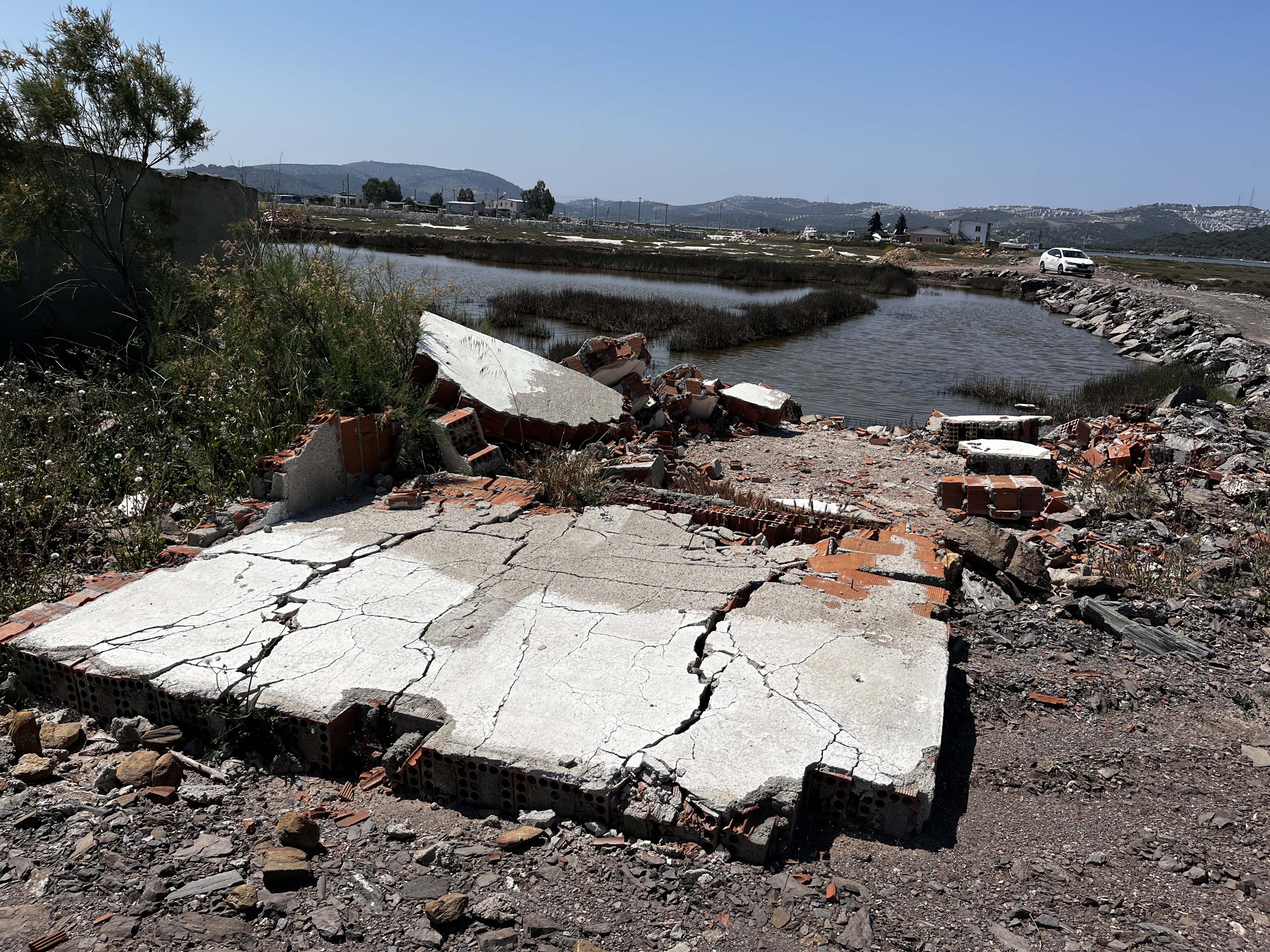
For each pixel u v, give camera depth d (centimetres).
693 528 614
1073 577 632
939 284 5356
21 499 605
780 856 335
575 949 283
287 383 776
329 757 380
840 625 464
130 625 449
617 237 8825
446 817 355
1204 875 334
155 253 1023
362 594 491
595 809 342
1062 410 1638
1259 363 2097
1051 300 4178
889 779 347
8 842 323
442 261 4816
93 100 970
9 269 941
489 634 449
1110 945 295
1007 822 365
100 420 767
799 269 5100
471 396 809
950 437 1091
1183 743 434
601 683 405
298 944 284
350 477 670
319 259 892
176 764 369
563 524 614
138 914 291
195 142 1019
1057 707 463
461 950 284
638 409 1069
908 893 319
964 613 561
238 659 419
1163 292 4009
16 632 442
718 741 366
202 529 574
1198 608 607
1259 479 977
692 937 293
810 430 1213
